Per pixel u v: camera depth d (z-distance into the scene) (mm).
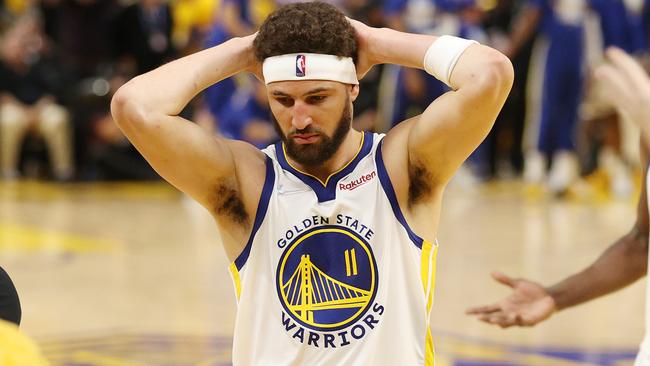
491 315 9938
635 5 34812
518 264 22969
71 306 18953
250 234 8586
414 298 8430
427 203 8586
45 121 37875
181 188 8711
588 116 35688
